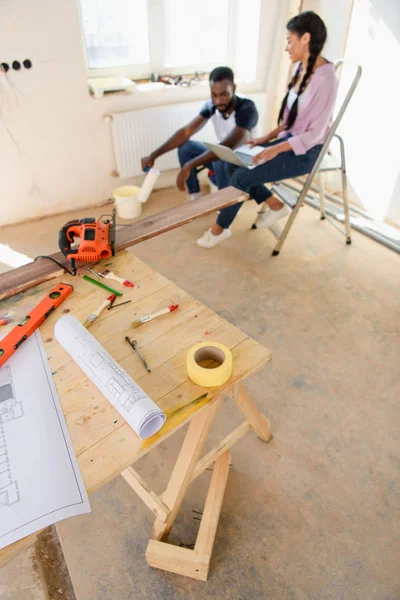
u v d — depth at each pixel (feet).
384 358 6.11
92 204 10.32
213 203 4.95
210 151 8.51
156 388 2.66
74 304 3.44
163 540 3.96
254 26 9.86
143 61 9.88
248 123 8.05
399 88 8.25
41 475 2.21
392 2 7.84
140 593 3.74
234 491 4.51
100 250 3.85
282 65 10.48
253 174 7.61
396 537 4.12
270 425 5.17
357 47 8.91
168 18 9.46
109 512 4.33
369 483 4.58
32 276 3.74
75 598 3.79
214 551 4.01
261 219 8.95
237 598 3.70
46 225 9.53
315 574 3.86
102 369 2.60
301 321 6.78
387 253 8.53
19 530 1.98
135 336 3.08
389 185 9.09
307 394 5.57
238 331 3.10
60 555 4.10
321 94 6.79
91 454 2.30
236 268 8.06
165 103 9.85
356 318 6.85
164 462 4.81
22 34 7.70
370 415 5.31
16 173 9.04
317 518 4.28
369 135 9.20
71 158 9.46
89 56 9.26
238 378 2.73
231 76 7.65
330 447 4.94
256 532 4.17
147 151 10.03
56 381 2.74
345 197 8.11
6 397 2.64
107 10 8.79
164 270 8.00
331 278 7.79
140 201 9.60
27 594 3.81
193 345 2.99
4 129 8.44
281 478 4.63
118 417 2.50
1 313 3.37
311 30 6.35
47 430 2.43
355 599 3.70
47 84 8.37
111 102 9.20
